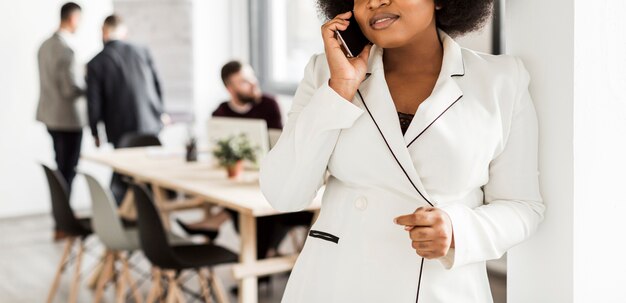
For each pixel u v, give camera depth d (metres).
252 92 4.96
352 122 1.23
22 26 6.39
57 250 5.45
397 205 1.27
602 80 1.38
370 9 1.21
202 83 7.26
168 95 6.96
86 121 6.14
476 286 1.30
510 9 1.43
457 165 1.22
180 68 6.96
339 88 1.24
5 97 6.39
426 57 1.30
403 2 1.19
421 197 1.24
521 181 1.30
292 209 1.35
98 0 6.68
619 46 1.39
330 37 1.25
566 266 1.38
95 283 4.47
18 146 6.50
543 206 1.34
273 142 4.04
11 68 6.39
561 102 1.35
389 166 1.25
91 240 5.73
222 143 3.74
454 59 1.27
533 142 1.32
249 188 3.45
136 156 4.72
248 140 3.83
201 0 7.16
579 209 1.37
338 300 1.29
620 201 1.45
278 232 4.25
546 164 1.39
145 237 3.19
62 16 5.96
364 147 1.26
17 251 5.42
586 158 1.37
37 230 6.07
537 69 1.39
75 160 6.18
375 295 1.27
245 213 2.99
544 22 1.37
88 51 6.67
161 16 6.85
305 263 1.36
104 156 4.74
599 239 1.42
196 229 4.46
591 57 1.35
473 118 1.23
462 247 1.18
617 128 1.42
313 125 1.24
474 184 1.26
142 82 6.12
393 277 1.26
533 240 1.43
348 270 1.29
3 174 6.47
